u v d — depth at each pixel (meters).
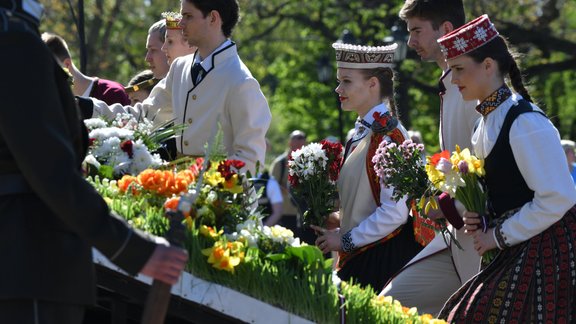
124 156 8.21
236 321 6.62
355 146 9.73
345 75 9.73
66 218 4.97
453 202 8.46
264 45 48.41
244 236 7.07
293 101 45.75
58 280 5.13
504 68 8.03
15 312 5.08
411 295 9.16
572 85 46.12
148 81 11.25
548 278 7.79
